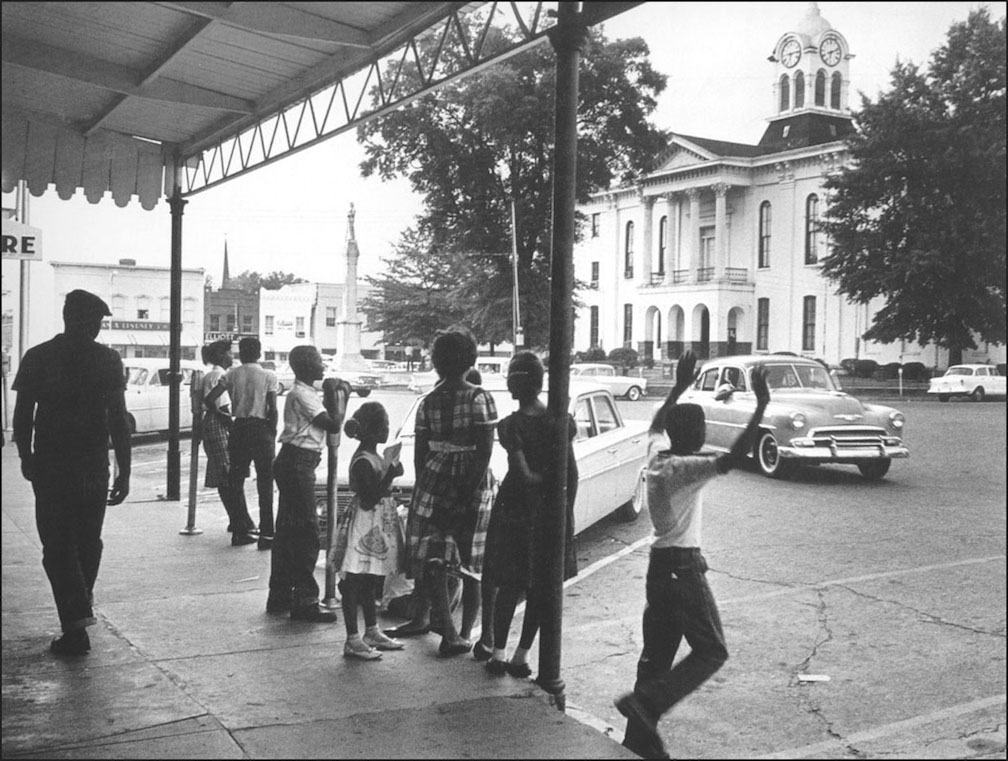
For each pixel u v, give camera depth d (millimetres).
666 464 4188
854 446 13336
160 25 6801
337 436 5992
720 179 49312
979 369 32750
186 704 4285
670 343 51688
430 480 5047
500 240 37750
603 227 57250
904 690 5242
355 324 42812
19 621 5684
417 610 5570
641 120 35844
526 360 4863
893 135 34906
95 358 5027
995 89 33938
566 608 7035
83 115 9539
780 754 4414
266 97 8492
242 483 8438
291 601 5980
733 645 6074
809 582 7734
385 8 6227
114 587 6707
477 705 4309
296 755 3709
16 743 3803
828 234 38219
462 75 6496
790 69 51031
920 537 9602
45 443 4957
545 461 4715
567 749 3807
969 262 34188
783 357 15297
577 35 4523
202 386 8688
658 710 4035
